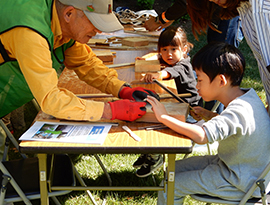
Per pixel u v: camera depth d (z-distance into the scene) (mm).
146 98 1646
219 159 1726
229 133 1438
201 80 1617
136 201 2359
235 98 1597
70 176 1756
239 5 1753
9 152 3025
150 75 2166
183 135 1408
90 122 1519
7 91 1600
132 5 8141
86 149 1302
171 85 2137
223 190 1582
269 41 1530
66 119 1503
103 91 1873
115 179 2588
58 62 1774
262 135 1499
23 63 1310
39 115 1595
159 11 8234
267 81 1638
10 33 1310
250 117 1465
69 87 2039
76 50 1839
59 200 2375
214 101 3119
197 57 1598
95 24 1415
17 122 3316
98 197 2400
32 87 1345
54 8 1407
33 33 1296
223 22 2863
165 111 1490
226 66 1531
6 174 1490
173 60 2623
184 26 7305
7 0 1366
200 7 2188
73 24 1448
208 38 3090
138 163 2477
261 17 1508
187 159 1859
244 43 6172
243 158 1537
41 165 1440
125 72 2328
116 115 1446
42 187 1496
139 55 2701
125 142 1339
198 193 1649
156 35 3197
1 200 1534
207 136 1393
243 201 1545
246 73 4879
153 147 1301
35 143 1323
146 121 1523
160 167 2734
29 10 1328
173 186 1477
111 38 3090
